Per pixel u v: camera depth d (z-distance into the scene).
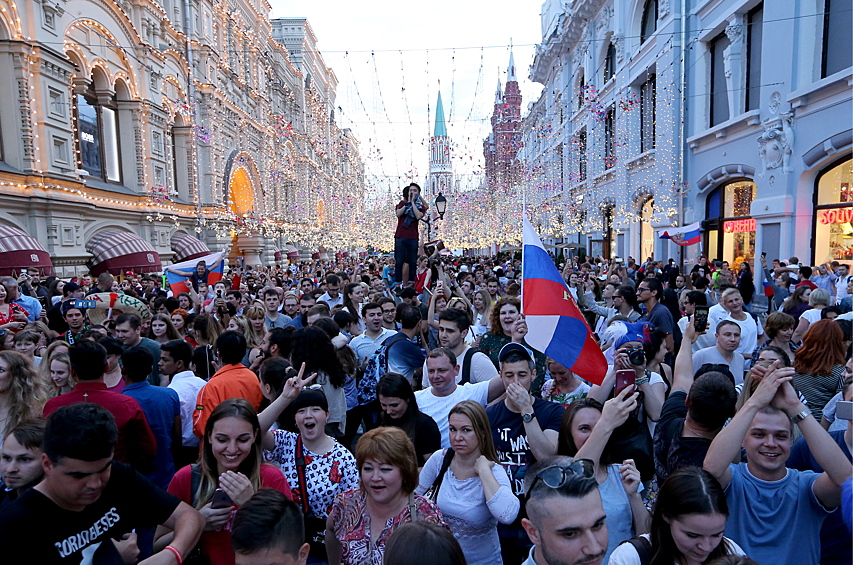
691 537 2.25
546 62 41.16
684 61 21.05
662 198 22.58
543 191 39.97
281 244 43.69
